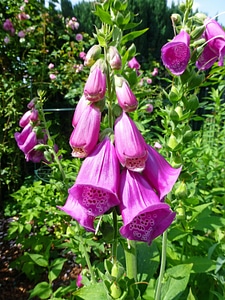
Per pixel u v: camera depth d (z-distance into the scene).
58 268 0.36
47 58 0.98
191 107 0.23
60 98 0.99
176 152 0.24
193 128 0.99
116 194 0.16
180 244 0.35
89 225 0.17
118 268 0.18
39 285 0.36
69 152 0.93
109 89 0.17
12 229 0.53
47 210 0.54
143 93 0.26
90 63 0.18
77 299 0.30
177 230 0.31
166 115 0.24
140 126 0.38
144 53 1.54
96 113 0.17
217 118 0.59
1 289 0.53
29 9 0.90
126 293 0.18
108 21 0.24
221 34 0.24
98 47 0.18
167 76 1.11
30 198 0.57
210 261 0.28
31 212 0.54
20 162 0.88
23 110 0.87
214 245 0.29
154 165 0.17
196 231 0.38
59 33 0.98
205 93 0.98
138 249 0.30
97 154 0.17
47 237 0.55
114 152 0.17
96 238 0.43
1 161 0.86
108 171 0.16
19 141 0.36
